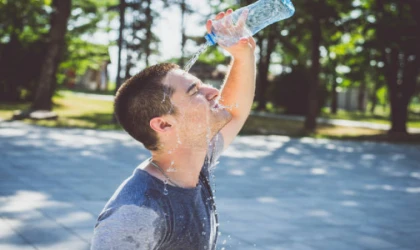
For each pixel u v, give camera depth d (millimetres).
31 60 24219
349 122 29109
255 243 4871
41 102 18188
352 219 6102
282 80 32562
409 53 18703
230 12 1690
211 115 1426
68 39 26453
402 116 20656
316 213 6293
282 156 12219
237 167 9867
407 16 18359
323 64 32812
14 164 8328
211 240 1453
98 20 27828
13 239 4430
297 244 4922
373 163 11938
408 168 11336
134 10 17734
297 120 27156
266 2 1687
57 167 8312
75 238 4562
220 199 6762
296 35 22406
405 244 5156
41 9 24641
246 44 1703
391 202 7281
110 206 1284
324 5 19484
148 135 1395
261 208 6363
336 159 12312
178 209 1335
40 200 5902
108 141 12516
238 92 1778
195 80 1432
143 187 1315
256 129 20391
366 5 19609
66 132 14086
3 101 24312
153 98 1369
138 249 1257
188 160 1419
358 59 21812
